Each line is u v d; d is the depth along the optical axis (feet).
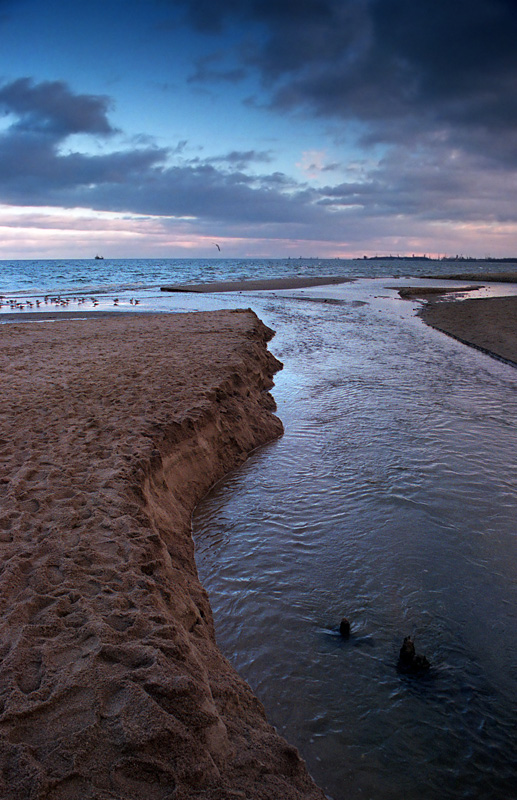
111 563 11.83
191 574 14.88
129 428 20.48
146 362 34.14
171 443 20.48
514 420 29.50
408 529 17.79
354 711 10.82
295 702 11.02
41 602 10.27
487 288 151.33
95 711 7.77
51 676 8.38
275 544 17.22
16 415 22.25
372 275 245.04
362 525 18.19
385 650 12.49
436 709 10.84
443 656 12.26
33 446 18.56
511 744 10.06
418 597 14.35
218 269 330.13
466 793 9.14
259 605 14.24
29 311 84.48
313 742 10.08
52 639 9.26
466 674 11.73
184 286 146.72
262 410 29.07
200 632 11.95
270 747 8.84
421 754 9.86
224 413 25.62
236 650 12.55
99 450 18.17
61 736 7.34
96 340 46.01
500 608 13.87
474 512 18.89
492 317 74.64
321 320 76.59
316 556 16.48
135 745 7.32
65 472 16.25
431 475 22.03
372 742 10.10
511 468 22.75
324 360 46.75
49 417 22.03
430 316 80.38
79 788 6.74
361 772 9.49
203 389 26.50
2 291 134.31
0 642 9.07
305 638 12.96
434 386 37.19
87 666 8.61
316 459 24.22
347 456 24.38
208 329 51.75
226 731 8.57
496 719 10.60
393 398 33.96
